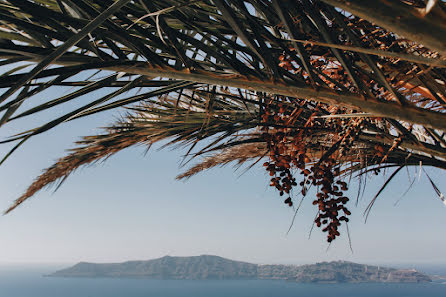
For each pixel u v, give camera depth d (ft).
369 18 1.95
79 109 2.96
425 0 2.31
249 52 3.59
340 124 5.13
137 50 3.17
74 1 2.92
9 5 3.10
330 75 4.44
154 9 3.12
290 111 5.45
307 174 5.16
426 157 6.40
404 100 3.09
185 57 3.22
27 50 2.78
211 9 4.17
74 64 3.02
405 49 3.94
